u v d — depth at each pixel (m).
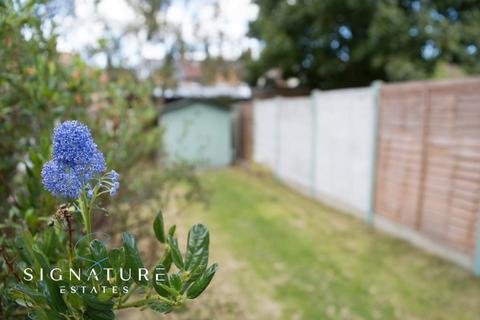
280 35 11.86
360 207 5.62
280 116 8.38
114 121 2.32
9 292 0.74
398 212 4.82
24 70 1.55
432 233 4.28
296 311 3.14
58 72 1.81
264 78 14.68
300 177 7.54
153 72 5.18
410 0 10.48
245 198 6.93
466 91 3.72
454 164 3.92
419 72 9.59
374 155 5.21
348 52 12.07
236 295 3.36
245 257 4.23
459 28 9.75
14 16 1.29
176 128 9.98
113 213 2.09
